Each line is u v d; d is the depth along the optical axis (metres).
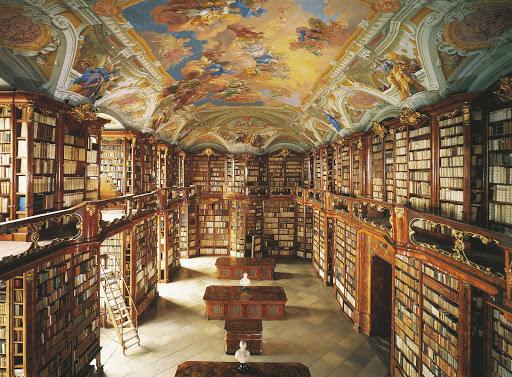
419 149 8.55
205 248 21.64
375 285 10.82
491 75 6.46
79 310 7.62
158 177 16.19
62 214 6.34
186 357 9.42
